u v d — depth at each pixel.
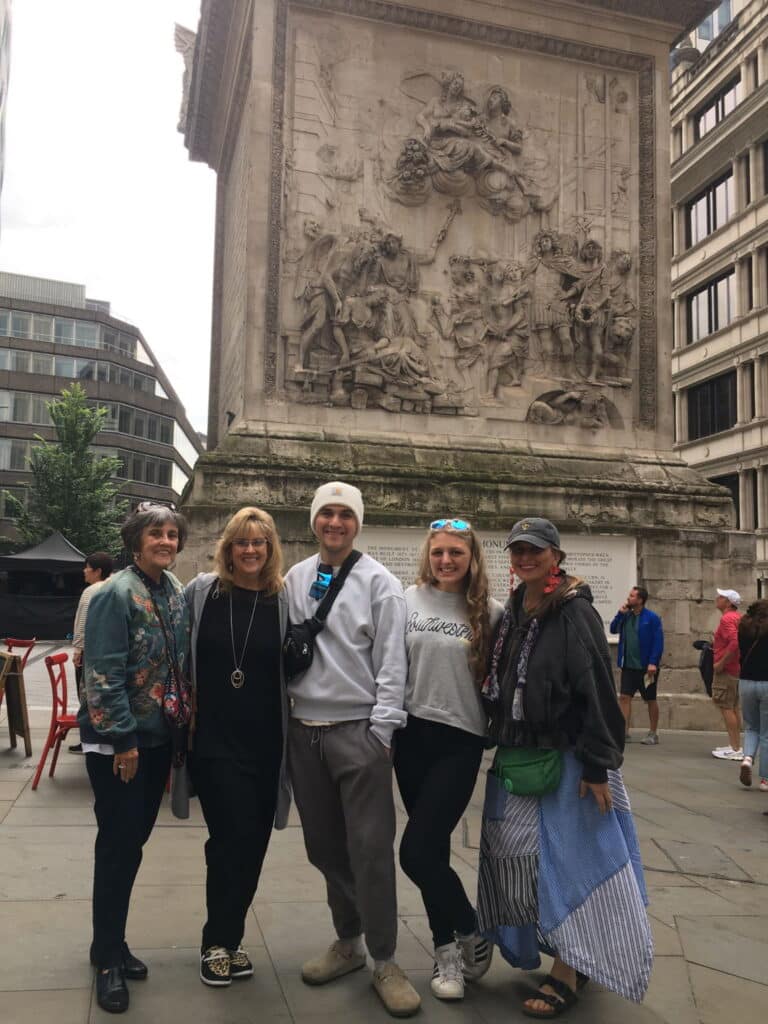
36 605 28.84
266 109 13.74
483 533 13.28
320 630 4.17
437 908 3.99
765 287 34.34
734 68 35.75
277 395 13.36
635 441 15.03
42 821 6.81
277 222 13.58
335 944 4.23
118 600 4.00
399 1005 3.76
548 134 15.21
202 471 12.50
